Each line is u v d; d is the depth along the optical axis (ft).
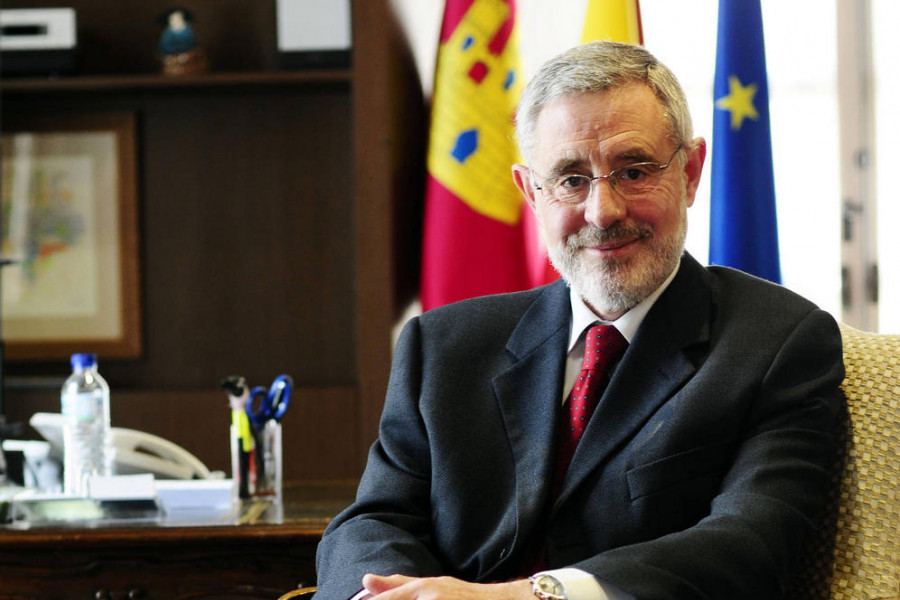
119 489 7.47
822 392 5.45
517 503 5.57
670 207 5.71
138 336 12.19
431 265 10.95
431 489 5.93
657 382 5.59
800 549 5.19
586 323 5.98
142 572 7.12
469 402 6.03
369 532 5.72
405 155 11.83
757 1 9.36
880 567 5.28
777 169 13.73
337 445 11.73
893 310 13.56
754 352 5.51
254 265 12.24
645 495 5.36
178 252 12.28
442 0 12.58
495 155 10.92
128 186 12.19
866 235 13.60
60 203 12.28
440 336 6.31
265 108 12.21
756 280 6.02
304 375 12.19
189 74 11.67
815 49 13.73
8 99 12.23
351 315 12.17
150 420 11.85
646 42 13.64
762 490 5.15
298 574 7.10
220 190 12.25
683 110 5.83
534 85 5.95
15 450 9.47
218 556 7.10
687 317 5.74
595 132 5.64
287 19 11.46
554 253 5.90
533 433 5.81
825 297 13.67
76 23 12.28
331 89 12.00
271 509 7.70
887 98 13.58
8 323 12.30
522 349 6.09
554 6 12.53
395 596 4.90
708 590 4.79
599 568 4.81
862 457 5.49
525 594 4.83
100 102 12.25
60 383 11.91
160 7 12.28
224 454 11.83
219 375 12.25
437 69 11.19
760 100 9.26
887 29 13.58
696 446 5.38
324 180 12.19
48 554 7.14
